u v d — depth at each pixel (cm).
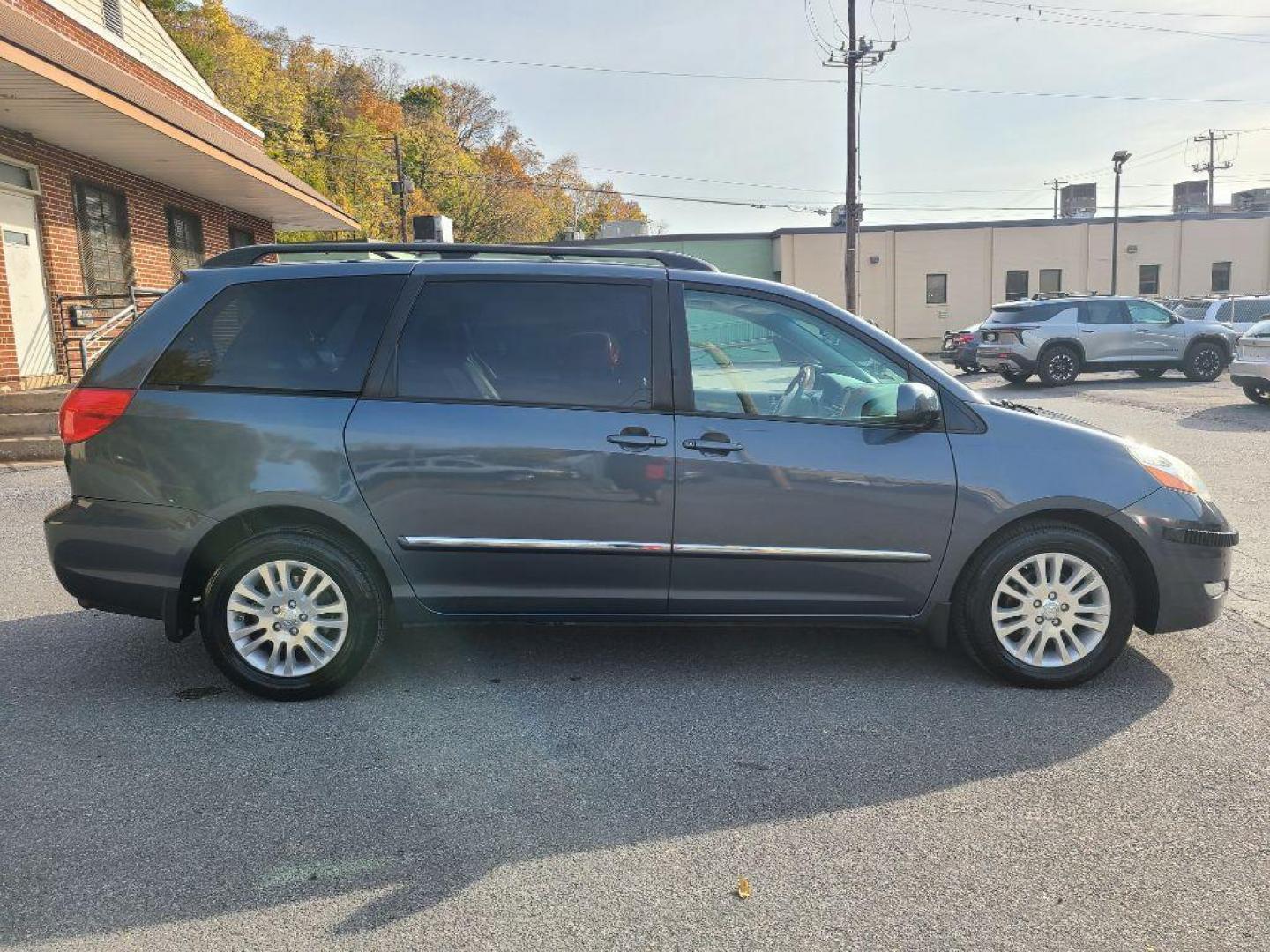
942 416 410
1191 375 1972
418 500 392
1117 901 260
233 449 391
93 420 397
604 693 410
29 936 246
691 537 397
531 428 394
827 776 334
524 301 407
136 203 1482
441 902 262
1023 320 1967
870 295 4328
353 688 416
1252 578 584
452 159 6569
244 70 5125
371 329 403
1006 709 391
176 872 276
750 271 4431
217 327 406
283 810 311
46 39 1109
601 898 264
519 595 402
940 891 266
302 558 393
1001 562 404
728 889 268
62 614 522
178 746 358
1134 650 462
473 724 379
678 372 403
